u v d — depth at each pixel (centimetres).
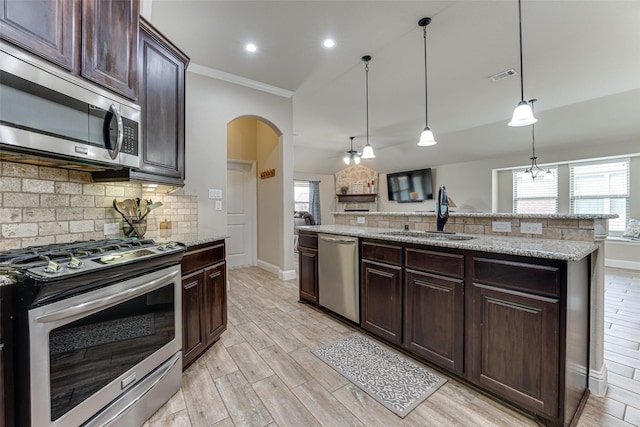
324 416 148
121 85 164
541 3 222
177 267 167
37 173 159
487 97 417
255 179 523
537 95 405
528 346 144
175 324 166
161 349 155
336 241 267
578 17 238
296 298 337
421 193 774
